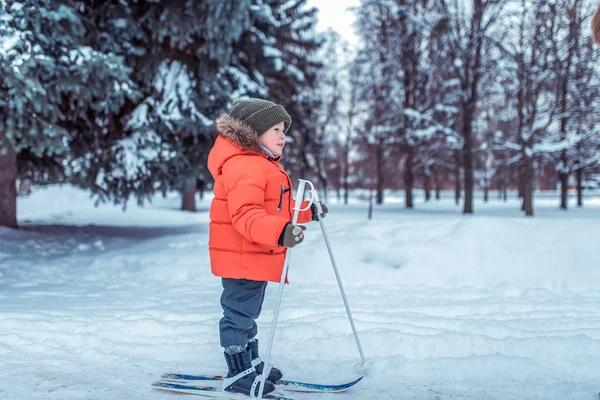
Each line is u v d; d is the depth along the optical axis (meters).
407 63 23.88
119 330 3.67
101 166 9.62
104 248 9.27
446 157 25.67
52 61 7.45
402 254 6.25
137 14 9.56
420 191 52.06
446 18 19.88
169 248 8.24
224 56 10.03
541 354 3.09
